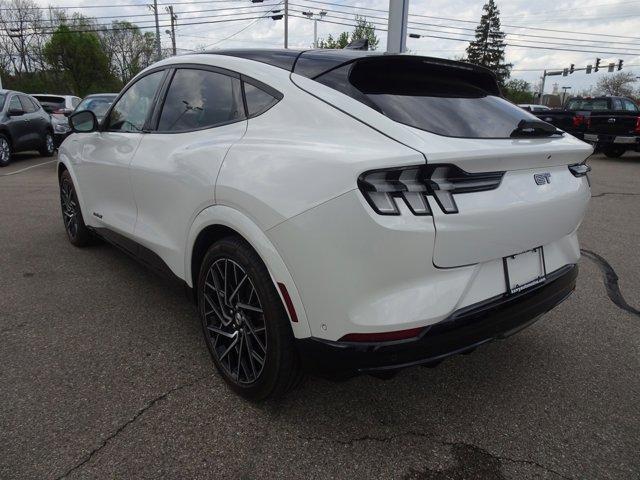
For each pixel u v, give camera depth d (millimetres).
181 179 2678
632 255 5137
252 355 2389
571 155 2461
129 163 3279
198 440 2223
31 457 2086
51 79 46250
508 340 3246
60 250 4844
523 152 2121
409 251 1844
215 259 2480
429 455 2182
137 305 3604
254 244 2162
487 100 2639
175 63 3246
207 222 2465
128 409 2420
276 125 2342
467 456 2182
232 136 2510
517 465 2139
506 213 2084
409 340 1918
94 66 44688
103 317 3400
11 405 2420
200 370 2781
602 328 3432
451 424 2393
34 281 4020
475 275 2072
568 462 2162
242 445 2203
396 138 1957
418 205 1854
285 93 2396
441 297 1945
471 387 2703
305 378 2383
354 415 2436
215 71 2848
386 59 2395
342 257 1886
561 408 2535
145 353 2945
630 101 16594
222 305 2527
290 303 2076
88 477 1991
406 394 2625
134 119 3496
